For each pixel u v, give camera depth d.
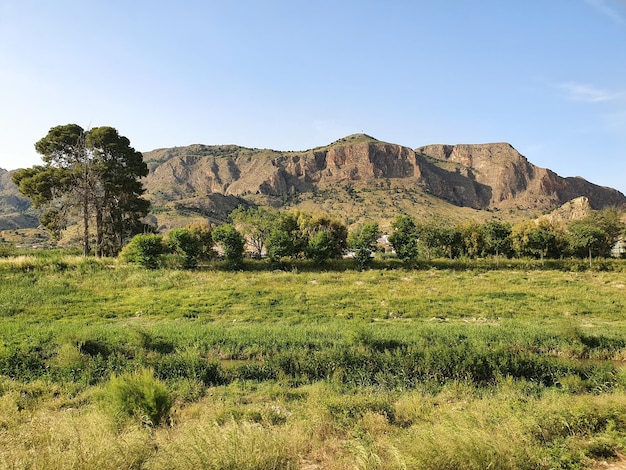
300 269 35.31
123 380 9.48
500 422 8.00
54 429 6.87
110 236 45.91
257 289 27.23
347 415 9.32
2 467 5.34
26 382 12.62
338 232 48.84
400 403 10.42
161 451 6.03
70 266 31.39
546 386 13.05
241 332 17.75
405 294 26.69
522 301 25.00
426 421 9.01
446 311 22.80
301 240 41.66
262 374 13.86
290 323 20.73
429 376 13.38
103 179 43.47
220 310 22.88
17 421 8.75
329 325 19.72
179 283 28.64
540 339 16.92
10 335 16.48
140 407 8.80
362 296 26.06
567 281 31.27
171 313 22.28
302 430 7.95
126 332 17.17
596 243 42.66
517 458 5.82
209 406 10.48
